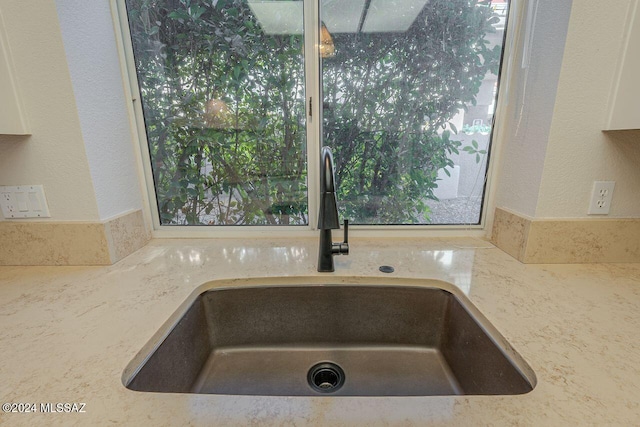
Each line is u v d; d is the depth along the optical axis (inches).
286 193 43.4
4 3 29.9
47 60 31.2
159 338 24.1
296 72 39.5
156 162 42.8
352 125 40.8
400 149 41.5
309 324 34.2
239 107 40.8
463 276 32.2
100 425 15.7
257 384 30.1
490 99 39.3
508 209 38.8
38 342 22.3
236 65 39.6
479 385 25.5
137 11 38.2
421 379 30.4
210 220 44.4
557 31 30.7
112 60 37.2
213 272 33.8
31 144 33.3
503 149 39.6
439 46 38.3
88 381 18.6
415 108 40.1
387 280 32.6
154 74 40.1
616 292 28.7
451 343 30.6
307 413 16.3
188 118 41.3
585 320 24.2
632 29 28.3
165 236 44.2
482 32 37.5
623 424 15.3
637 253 34.9
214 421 15.9
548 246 34.6
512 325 23.6
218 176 43.1
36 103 32.2
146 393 17.7
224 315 33.1
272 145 41.9
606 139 32.0
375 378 30.6
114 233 36.5
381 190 42.9
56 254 35.7
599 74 30.3
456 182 42.3
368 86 39.6
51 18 30.2
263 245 41.6
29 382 18.5
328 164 29.7
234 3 37.8
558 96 31.0
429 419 15.8
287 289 33.4
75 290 30.2
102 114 35.6
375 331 34.1
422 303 32.7
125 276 33.2
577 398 16.8
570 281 30.9
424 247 40.4
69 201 34.9
